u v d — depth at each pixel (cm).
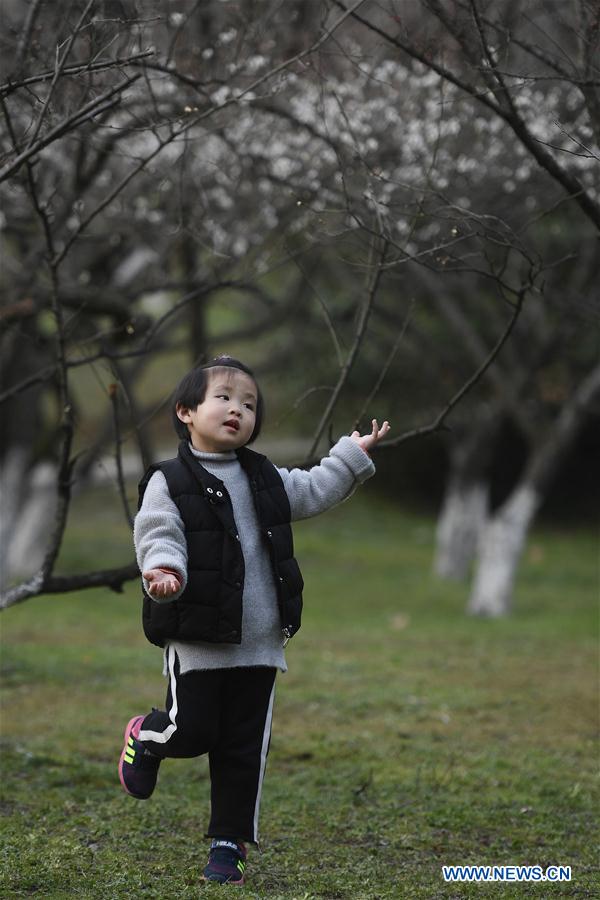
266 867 699
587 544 3616
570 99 1080
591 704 1310
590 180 1117
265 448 4088
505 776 985
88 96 873
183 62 1009
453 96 1164
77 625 1980
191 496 605
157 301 3111
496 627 2092
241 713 623
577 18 807
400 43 770
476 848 776
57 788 905
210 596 593
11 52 920
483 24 804
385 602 2472
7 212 1317
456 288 2342
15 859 670
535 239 1794
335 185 1188
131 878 638
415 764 1033
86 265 1625
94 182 1400
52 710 1236
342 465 651
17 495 2328
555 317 2500
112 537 3200
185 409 634
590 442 4212
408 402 3136
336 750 1076
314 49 801
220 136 1159
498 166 1257
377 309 2014
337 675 1488
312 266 2034
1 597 904
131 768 636
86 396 4481
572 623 2178
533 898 657
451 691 1377
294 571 621
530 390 2500
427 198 1041
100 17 821
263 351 4262
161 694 1342
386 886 666
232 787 621
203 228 1384
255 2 1062
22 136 841
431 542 3497
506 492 4322
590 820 857
